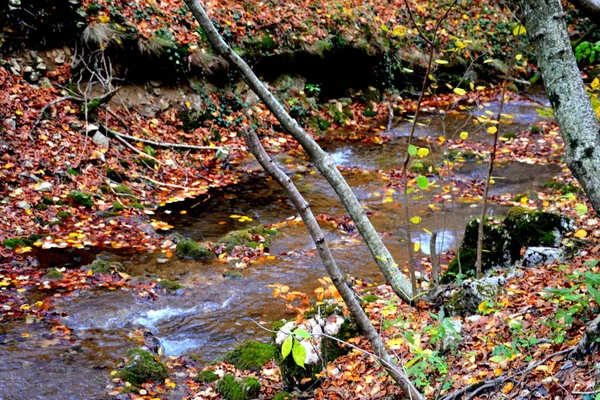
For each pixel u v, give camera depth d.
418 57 16.66
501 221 6.14
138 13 12.38
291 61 14.45
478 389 3.55
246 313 6.36
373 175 11.27
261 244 8.14
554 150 12.25
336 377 4.53
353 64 15.70
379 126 14.78
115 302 6.46
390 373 3.00
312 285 6.96
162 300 6.60
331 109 14.84
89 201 9.04
